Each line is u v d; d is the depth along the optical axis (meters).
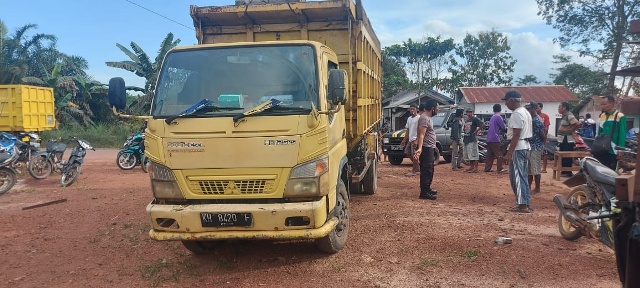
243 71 5.18
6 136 11.15
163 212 4.67
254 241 6.00
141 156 13.47
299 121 4.67
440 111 16.11
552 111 30.62
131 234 6.59
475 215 7.20
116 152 21.33
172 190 4.80
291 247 5.73
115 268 5.27
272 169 4.64
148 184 11.17
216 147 4.68
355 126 6.80
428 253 5.38
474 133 12.63
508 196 8.91
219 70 5.21
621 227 3.15
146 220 7.42
